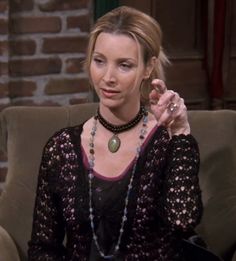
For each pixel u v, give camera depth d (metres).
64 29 4.33
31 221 3.01
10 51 4.24
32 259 2.54
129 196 2.40
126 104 2.43
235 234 2.91
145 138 2.46
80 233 2.44
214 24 4.93
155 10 4.73
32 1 4.23
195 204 2.34
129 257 2.40
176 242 2.45
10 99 4.25
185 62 4.92
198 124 3.09
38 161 3.08
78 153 2.49
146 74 2.42
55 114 3.16
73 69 4.39
